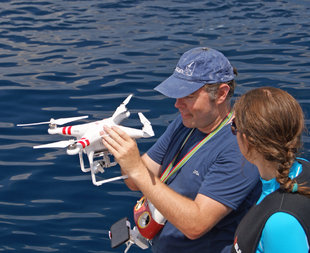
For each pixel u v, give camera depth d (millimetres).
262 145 1831
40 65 8430
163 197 2434
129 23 10781
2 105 6969
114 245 2920
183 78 2488
